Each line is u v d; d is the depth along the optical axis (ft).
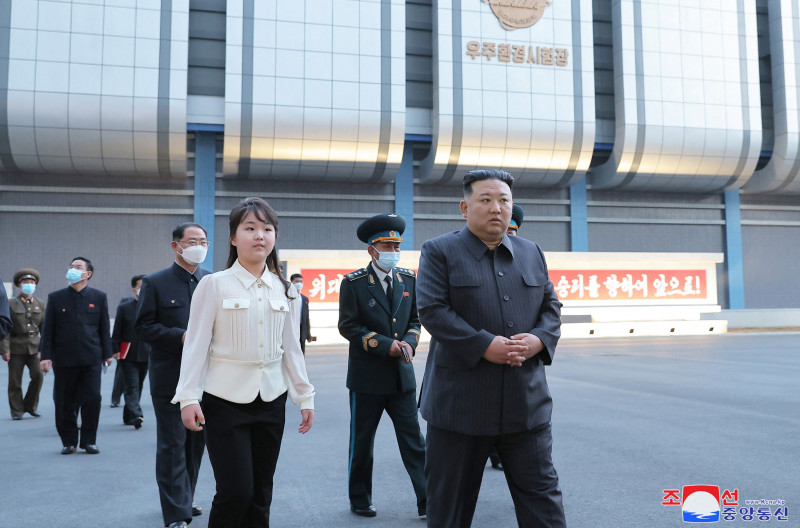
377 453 17.46
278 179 76.84
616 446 17.30
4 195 70.74
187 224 12.89
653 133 80.07
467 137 75.87
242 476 8.07
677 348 52.11
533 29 78.13
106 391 32.07
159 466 11.69
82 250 71.92
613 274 70.49
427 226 81.66
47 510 12.53
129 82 67.62
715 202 89.30
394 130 74.18
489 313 7.86
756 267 90.02
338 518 11.93
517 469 7.89
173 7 69.31
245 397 8.22
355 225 79.51
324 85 72.38
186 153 72.43
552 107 77.92
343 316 13.00
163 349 12.04
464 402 7.81
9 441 19.75
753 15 84.69
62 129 66.39
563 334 67.15
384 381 12.39
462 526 8.16
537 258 8.59
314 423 21.71
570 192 84.79
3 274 69.72
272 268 9.17
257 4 71.31
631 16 80.89
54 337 17.97
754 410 22.81
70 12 66.95
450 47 75.72
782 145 84.58
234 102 69.82
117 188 73.26
